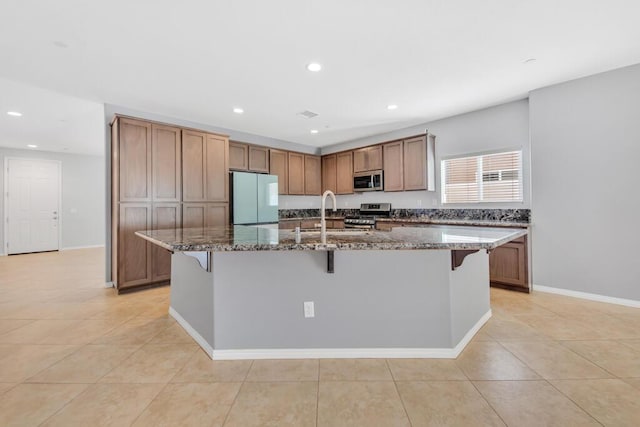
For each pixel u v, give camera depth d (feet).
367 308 6.86
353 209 20.10
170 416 4.98
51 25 7.08
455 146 14.71
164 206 12.80
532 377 5.97
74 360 6.80
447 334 6.79
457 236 6.59
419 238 6.23
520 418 4.85
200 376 6.15
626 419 4.79
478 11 6.82
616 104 9.80
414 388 5.68
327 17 6.95
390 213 17.83
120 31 7.36
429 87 11.09
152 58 8.70
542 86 11.10
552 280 11.18
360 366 6.48
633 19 7.16
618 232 9.86
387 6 6.61
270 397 5.46
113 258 12.54
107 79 10.06
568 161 10.72
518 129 12.71
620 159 9.78
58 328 8.59
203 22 7.06
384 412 5.03
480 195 14.06
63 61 8.81
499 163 13.42
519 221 12.66
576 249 10.64
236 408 5.17
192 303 8.11
